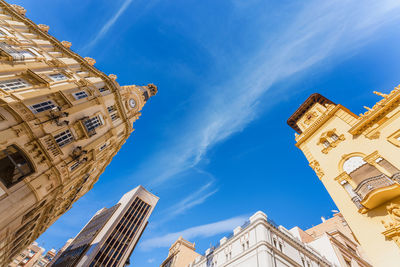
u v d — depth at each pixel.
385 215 12.73
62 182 21.28
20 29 24.66
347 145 17.25
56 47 28.42
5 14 24.39
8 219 16.06
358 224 14.20
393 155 13.66
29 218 19.83
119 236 57.03
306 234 33.16
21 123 16.97
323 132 20.06
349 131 17.08
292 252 21.39
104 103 27.39
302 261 21.30
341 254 26.55
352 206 15.03
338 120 19.30
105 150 28.98
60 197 25.14
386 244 12.20
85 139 23.78
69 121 21.56
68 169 21.75
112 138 29.00
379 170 14.06
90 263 47.22
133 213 65.31
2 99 15.79
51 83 21.19
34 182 17.83
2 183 15.54
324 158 18.84
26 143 17.28
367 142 15.77
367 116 16.06
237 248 22.89
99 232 57.56
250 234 22.28
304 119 25.70
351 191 15.57
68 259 53.94
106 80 30.14
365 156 15.34
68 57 29.00
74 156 21.92
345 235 33.38
